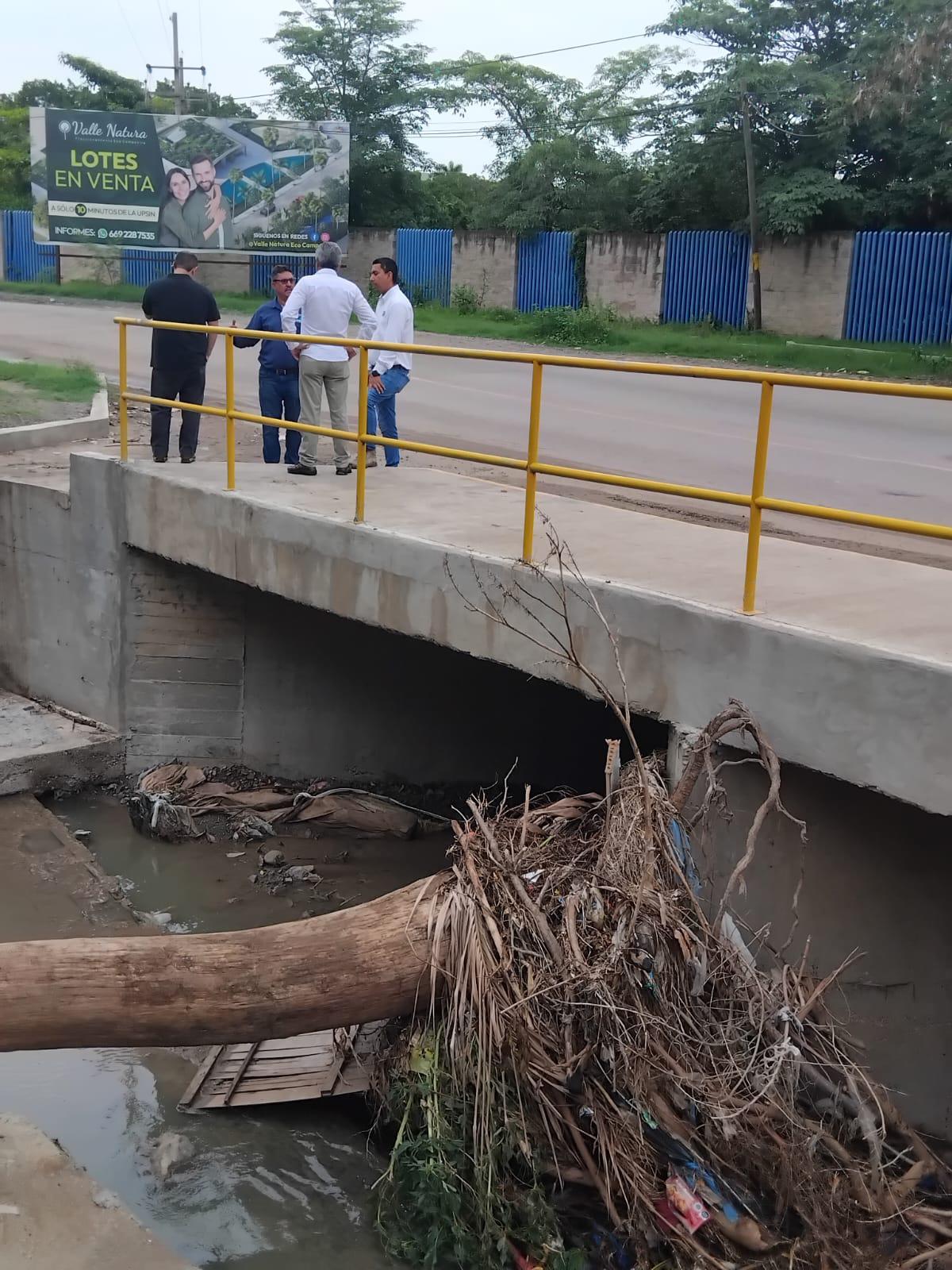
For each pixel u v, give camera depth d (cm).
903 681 447
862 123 2784
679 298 3009
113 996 454
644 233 3067
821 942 517
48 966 453
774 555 639
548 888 478
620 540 673
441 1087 461
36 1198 426
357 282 3675
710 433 1405
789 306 2809
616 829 486
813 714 478
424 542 653
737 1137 429
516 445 1288
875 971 519
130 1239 409
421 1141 460
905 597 544
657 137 3238
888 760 456
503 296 3378
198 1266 440
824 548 667
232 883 785
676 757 531
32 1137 459
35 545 973
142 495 869
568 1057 436
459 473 1123
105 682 934
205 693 929
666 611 532
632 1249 434
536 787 975
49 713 974
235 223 3534
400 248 3572
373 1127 521
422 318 3186
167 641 915
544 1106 441
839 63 2927
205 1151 514
